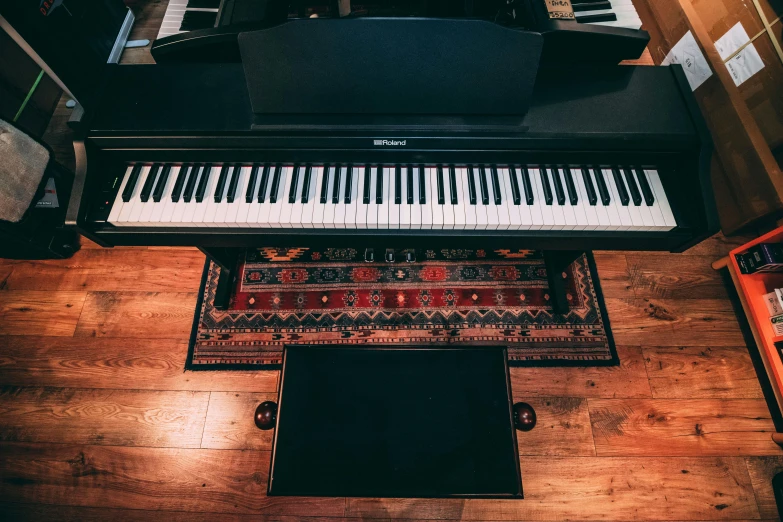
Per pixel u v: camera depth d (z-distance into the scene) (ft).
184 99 4.64
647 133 4.53
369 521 6.01
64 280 7.26
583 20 5.16
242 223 4.75
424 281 7.29
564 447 6.33
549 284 7.22
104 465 6.20
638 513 6.03
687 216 4.72
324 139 4.50
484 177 4.84
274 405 5.05
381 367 4.98
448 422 4.75
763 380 6.68
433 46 4.03
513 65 4.11
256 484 6.15
